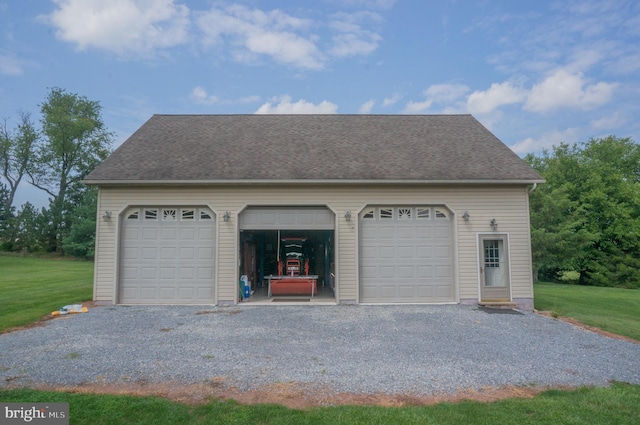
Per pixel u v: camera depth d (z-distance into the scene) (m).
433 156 12.22
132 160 11.76
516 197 11.36
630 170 30.25
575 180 27.89
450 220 11.45
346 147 12.84
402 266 11.34
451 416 4.05
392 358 6.14
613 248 26.17
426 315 9.66
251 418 3.96
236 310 10.30
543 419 4.01
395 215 11.45
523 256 11.23
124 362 5.82
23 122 37.66
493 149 12.73
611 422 3.96
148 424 3.81
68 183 38.69
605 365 5.99
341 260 11.20
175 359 5.99
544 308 11.34
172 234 11.27
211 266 11.19
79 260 32.22
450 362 5.98
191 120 15.03
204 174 11.03
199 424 3.82
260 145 12.93
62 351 6.38
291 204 11.24
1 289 14.26
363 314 9.75
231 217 11.18
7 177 37.31
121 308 10.52
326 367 5.67
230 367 5.63
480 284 11.16
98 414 4.02
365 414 4.07
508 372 5.59
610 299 15.08
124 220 11.27
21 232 33.66
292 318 9.25
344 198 11.29
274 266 16.03
